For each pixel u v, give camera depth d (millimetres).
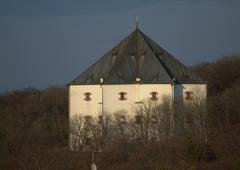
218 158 196375
